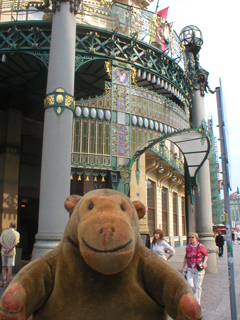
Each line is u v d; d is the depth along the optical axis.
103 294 1.99
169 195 23.77
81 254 1.88
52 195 8.43
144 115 11.79
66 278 2.03
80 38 11.62
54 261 2.15
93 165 10.56
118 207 2.02
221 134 5.47
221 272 13.09
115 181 10.84
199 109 14.49
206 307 7.38
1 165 16.14
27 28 11.31
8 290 1.82
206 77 14.87
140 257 2.16
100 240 1.77
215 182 31.30
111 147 10.93
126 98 11.59
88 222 1.88
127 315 1.97
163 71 12.99
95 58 11.41
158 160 18.39
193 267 6.81
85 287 1.99
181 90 13.88
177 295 1.87
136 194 13.91
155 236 7.08
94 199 2.05
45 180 8.61
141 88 11.98
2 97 16.84
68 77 9.26
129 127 11.41
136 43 12.33
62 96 9.05
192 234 7.04
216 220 30.86
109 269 1.80
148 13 13.81
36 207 19.91
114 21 12.36
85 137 10.66
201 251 6.89
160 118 12.16
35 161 17.88
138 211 2.38
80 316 1.94
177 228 25.56
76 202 2.37
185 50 14.65
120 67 11.77
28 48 11.03
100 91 15.60
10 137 16.34
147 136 11.70
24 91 16.75
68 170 8.79
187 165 12.73
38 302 1.99
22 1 13.31
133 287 2.04
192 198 12.66
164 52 13.01
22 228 19.36
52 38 9.55
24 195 17.11
